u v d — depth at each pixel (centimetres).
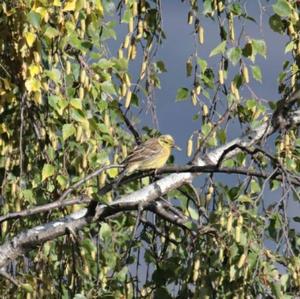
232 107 1369
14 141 1353
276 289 1180
